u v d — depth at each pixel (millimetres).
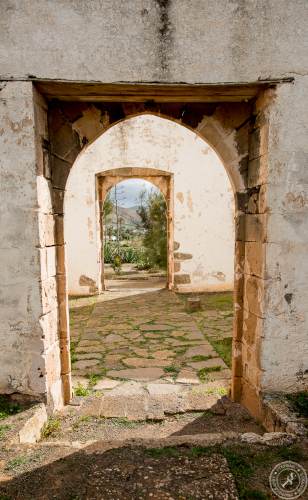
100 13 2453
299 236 2701
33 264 2611
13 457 2146
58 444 2285
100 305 7215
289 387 2826
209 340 4969
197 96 2832
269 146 2623
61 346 3156
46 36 2441
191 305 6605
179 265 8242
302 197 2676
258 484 1909
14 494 1855
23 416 2555
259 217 2809
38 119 2613
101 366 4105
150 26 2484
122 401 3240
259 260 2809
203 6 2490
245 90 2701
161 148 7930
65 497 1830
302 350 2809
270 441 2266
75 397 3322
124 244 18250
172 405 3154
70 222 7980
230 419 2932
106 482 1932
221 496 1824
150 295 8148
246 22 2521
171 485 1906
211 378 3748
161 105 3023
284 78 2572
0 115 2479
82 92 2693
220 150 3066
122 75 2502
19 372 2703
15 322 2658
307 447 2203
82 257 8094
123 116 3029
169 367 4051
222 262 8320
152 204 11281
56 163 2990
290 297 2744
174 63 2523
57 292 3096
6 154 2516
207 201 8133
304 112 2615
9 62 2441
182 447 2260
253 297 2932
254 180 2918
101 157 7863
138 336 5195
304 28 2564
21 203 2561
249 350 3021
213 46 2525
